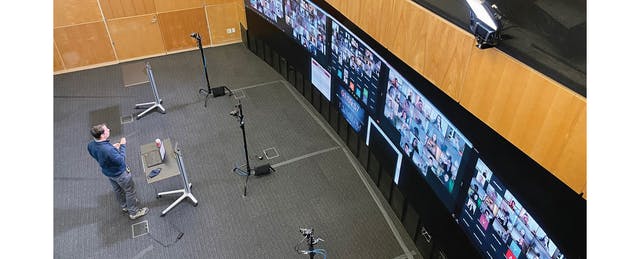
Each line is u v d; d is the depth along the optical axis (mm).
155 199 5078
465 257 3594
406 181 4418
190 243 4566
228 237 4637
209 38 8492
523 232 2711
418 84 3635
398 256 4441
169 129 6277
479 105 2582
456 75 2736
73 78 7531
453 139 3334
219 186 5277
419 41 3074
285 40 6820
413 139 4016
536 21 2143
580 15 1992
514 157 2705
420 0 3008
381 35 3619
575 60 1945
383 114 4527
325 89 6008
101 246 4523
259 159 5719
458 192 3463
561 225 2404
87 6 7195
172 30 8070
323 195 5176
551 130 2074
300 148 5934
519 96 2234
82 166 5605
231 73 7707
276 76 7645
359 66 4730
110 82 7441
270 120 6492
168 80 7477
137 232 4676
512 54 2234
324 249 4492
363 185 5328
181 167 4660
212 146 5945
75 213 4902
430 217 4090
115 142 6012
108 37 7648
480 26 2221
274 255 4449
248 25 8023
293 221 4824
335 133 6230
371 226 4773
